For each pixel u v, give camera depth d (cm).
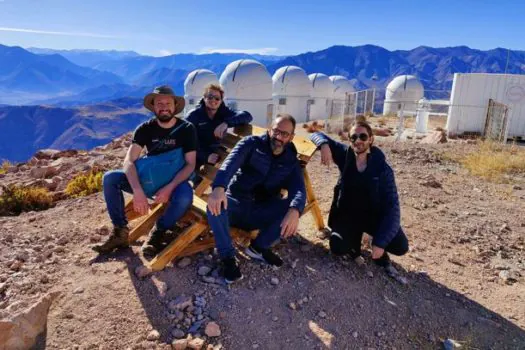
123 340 269
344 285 346
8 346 261
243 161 342
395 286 359
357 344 286
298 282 341
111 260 355
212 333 277
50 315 289
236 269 328
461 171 851
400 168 851
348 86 3931
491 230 508
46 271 339
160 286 316
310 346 279
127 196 523
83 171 774
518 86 1636
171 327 282
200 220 341
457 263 418
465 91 1711
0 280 326
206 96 485
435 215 554
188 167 357
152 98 339
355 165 368
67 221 463
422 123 1933
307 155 387
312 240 428
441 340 301
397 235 367
